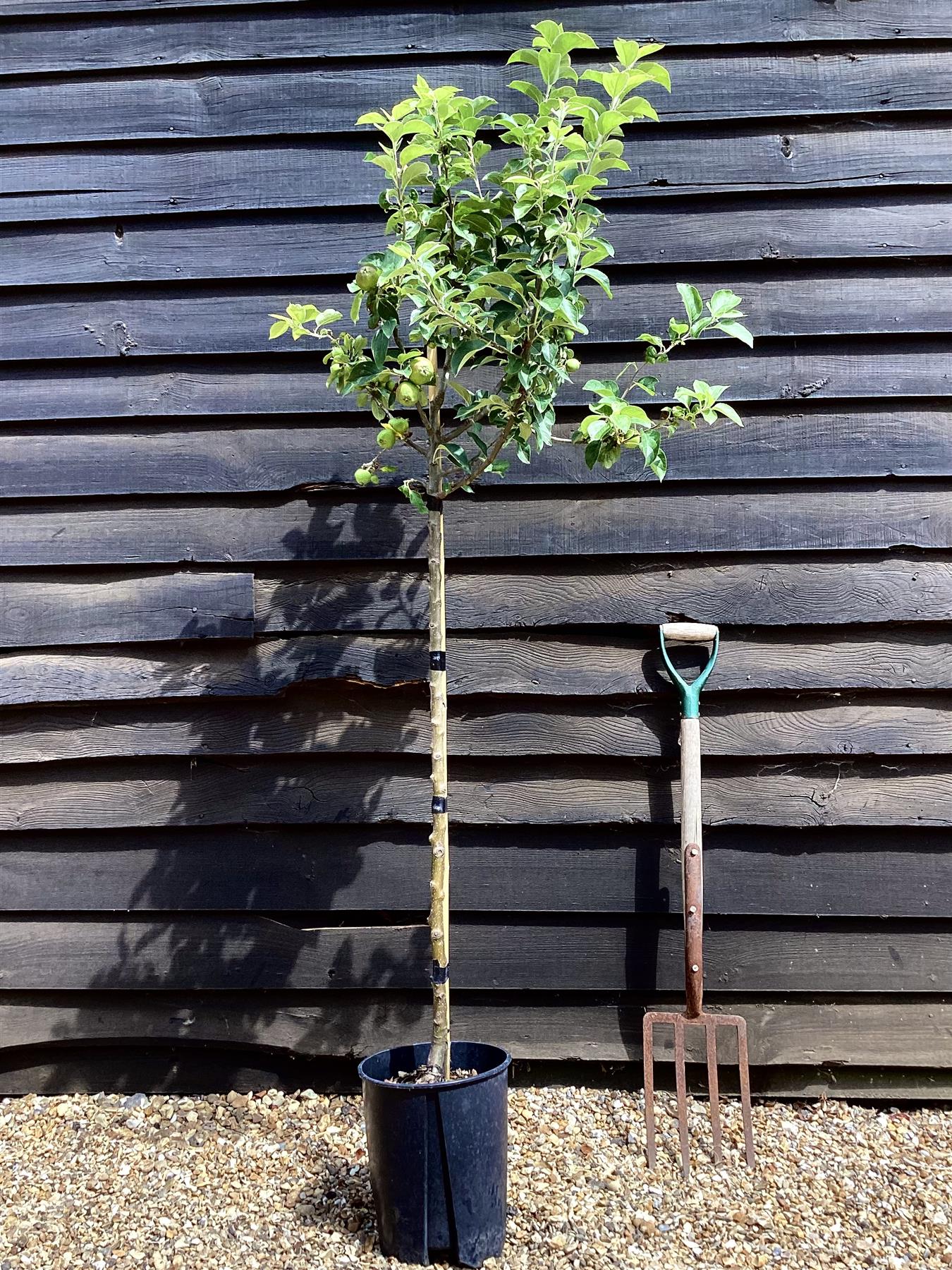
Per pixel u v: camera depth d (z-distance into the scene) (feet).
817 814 7.61
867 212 7.76
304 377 7.95
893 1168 6.77
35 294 8.09
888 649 7.66
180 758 7.95
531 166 5.88
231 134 8.01
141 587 7.93
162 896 7.86
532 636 7.79
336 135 7.98
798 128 7.82
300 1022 7.75
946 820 7.57
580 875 7.69
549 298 5.54
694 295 6.25
